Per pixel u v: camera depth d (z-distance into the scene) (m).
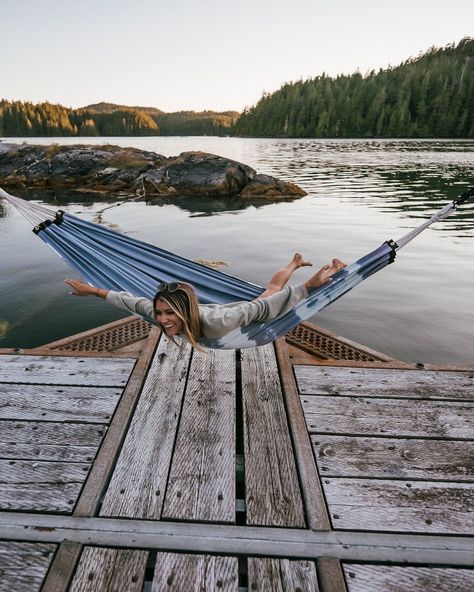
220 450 2.84
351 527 2.29
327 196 18.94
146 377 3.68
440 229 11.98
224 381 3.64
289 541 2.20
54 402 3.30
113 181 22.23
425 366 3.85
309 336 4.74
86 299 7.35
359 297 7.25
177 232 12.30
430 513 2.38
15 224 14.19
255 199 18.84
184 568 2.04
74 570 2.03
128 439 2.93
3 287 7.93
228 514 2.35
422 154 45.50
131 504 2.40
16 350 4.07
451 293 7.37
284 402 3.38
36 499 2.43
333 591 1.93
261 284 7.99
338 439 2.96
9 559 2.09
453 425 3.09
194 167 20.72
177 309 2.24
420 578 2.03
